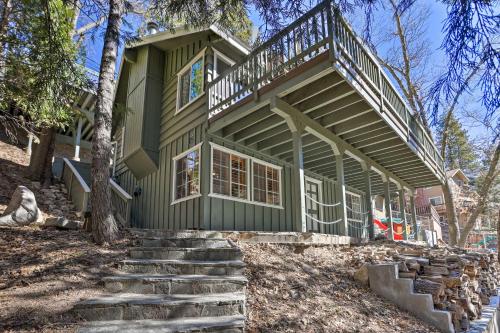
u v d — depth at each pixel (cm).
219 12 472
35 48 572
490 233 2247
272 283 378
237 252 429
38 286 309
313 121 652
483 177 1931
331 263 493
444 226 2425
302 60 547
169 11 503
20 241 422
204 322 272
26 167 1077
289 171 954
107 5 604
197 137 761
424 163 950
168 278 333
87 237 463
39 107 646
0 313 257
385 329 332
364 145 790
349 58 515
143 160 944
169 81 956
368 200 848
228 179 761
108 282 322
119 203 801
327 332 299
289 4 381
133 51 1065
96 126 494
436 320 370
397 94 751
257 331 278
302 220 582
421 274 439
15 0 590
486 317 481
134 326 259
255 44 565
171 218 812
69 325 254
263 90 594
